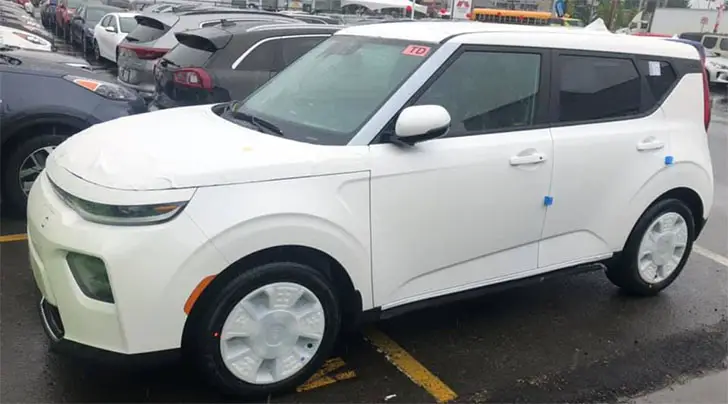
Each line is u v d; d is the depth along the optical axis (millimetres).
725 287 4910
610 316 4281
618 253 4254
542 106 3754
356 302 3215
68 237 2715
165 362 2816
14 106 5059
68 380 3180
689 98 4445
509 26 4043
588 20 48000
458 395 3291
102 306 2711
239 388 3004
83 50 19438
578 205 3904
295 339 3078
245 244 2787
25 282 4180
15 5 31156
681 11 38375
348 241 3055
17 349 3414
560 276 4020
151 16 9352
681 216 4473
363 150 3139
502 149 3518
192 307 2766
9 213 5320
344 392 3240
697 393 3475
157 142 3113
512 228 3656
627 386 3484
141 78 8750
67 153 3209
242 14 9961
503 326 4035
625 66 4141
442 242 3406
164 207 2672
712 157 10508
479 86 3549
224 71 6277
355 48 3854
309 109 3523
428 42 3553
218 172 2789
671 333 4105
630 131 4074
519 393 3344
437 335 3865
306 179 2957
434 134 3145
